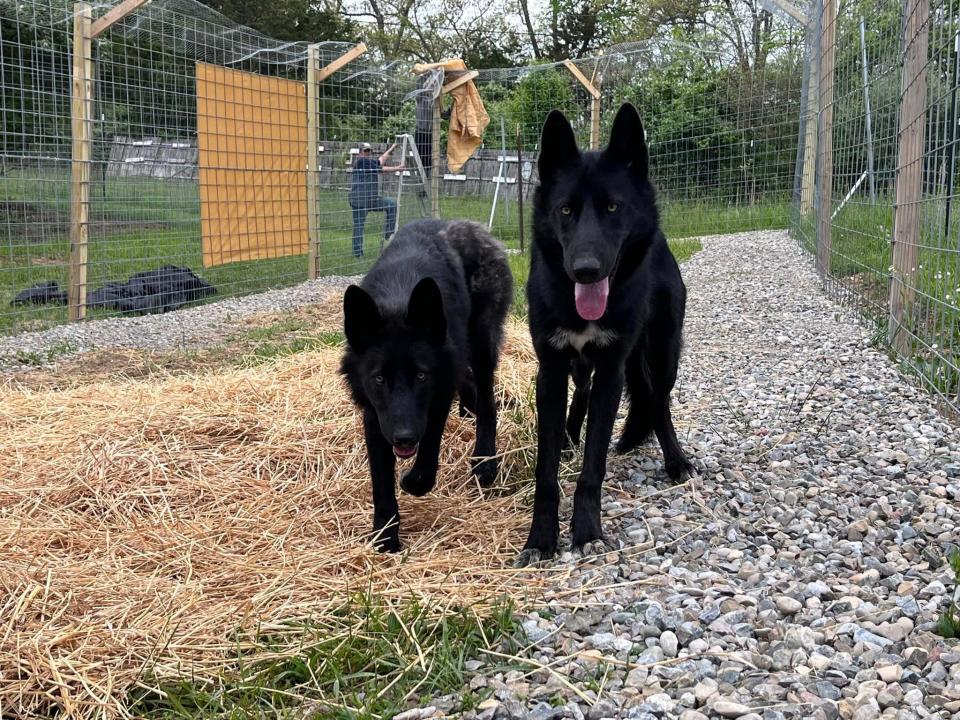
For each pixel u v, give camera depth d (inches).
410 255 104.0
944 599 65.2
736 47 451.2
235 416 112.9
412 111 350.6
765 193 365.4
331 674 62.1
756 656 59.9
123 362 166.9
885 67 173.2
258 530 86.7
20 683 60.9
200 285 241.8
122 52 254.2
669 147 372.8
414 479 90.7
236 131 249.6
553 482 83.7
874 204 185.9
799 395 126.6
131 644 65.2
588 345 86.5
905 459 97.0
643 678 58.8
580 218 83.6
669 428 101.3
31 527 84.5
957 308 108.5
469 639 64.9
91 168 225.6
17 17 215.3
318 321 204.4
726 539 81.9
